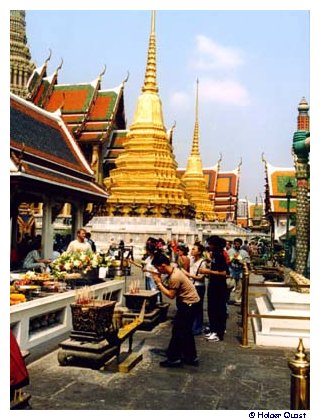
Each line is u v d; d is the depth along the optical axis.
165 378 8.35
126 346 10.47
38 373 8.38
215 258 11.52
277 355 10.05
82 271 12.69
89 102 62.31
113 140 64.00
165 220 42.00
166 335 11.63
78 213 19.66
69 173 18.72
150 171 45.00
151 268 14.01
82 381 8.04
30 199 18.27
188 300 9.13
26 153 15.39
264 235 57.41
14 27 77.94
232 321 14.03
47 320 10.35
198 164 70.12
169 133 63.25
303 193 13.95
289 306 11.07
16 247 17.41
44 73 64.50
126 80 64.50
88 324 8.68
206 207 68.00
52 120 20.98
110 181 46.75
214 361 9.52
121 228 42.03
